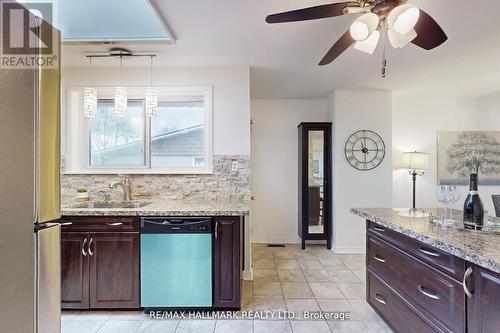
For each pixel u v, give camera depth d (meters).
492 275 1.14
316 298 2.66
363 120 4.22
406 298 1.78
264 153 4.73
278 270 3.42
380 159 4.23
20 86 1.07
